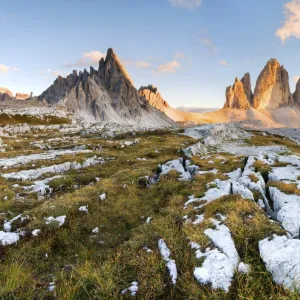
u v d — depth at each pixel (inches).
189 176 940.6
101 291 328.5
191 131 3075.8
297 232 428.8
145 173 1018.7
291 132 5482.3
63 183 991.0
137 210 692.1
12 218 623.8
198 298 304.8
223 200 559.5
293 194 602.9
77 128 5536.4
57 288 346.9
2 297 325.7
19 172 1176.8
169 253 395.9
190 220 499.5
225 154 1401.3
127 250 424.2
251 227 426.3
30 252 479.8
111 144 2285.9
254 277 329.7
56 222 580.7
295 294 278.4
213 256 367.9
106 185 874.8
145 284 335.6
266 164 915.4
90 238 549.0
